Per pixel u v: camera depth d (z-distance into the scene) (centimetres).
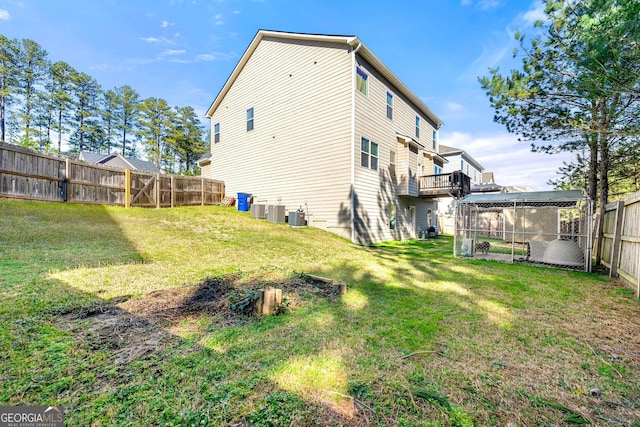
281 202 1315
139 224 835
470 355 254
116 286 387
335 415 173
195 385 196
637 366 242
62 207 826
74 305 317
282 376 211
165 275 456
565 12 550
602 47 446
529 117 734
